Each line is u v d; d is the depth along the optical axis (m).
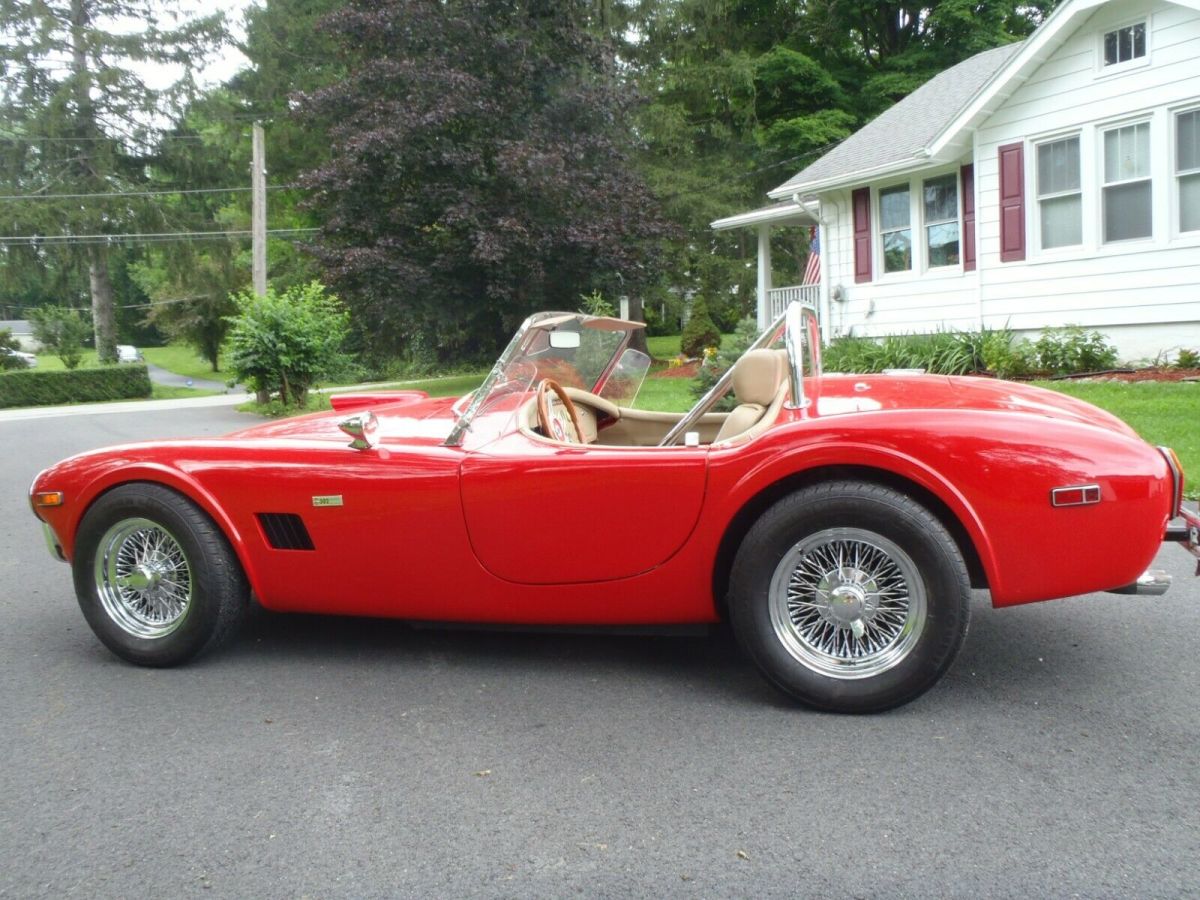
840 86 34.56
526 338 3.72
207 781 2.92
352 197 21.06
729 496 3.33
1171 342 12.30
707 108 34.25
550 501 3.50
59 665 4.02
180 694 3.65
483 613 3.69
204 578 3.81
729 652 3.98
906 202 16.17
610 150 21.36
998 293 14.41
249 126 43.25
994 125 14.13
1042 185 13.73
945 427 3.17
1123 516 3.12
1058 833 2.50
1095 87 12.76
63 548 4.08
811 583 3.30
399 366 36.09
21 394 32.78
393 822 2.65
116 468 3.90
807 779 2.83
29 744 3.22
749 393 3.80
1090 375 12.13
